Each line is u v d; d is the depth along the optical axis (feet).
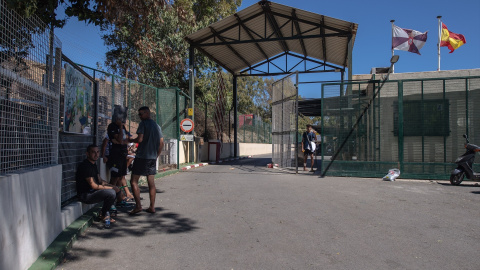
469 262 13.37
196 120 71.61
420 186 31.17
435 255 14.10
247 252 14.44
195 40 52.54
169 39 58.23
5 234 9.93
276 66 66.33
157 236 16.51
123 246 15.11
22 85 12.60
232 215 20.39
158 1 28.73
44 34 14.51
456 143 34.73
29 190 11.91
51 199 14.35
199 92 72.13
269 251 14.56
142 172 20.52
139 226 18.11
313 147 44.57
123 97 30.96
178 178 37.04
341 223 18.76
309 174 41.06
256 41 48.29
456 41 49.83
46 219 13.70
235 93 71.46
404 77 41.06
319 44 56.65
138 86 35.96
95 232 17.04
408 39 45.42
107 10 24.79
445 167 34.76
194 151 56.18
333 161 38.27
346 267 12.91
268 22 51.37
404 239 16.11
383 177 35.91
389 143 36.65
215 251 14.56
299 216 20.20
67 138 18.29
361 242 15.70
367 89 40.88
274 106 53.26
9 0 13.02
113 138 21.54
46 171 13.73
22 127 12.63
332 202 24.09
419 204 23.44
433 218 19.77
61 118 17.31
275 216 20.20
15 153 12.13
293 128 46.83
